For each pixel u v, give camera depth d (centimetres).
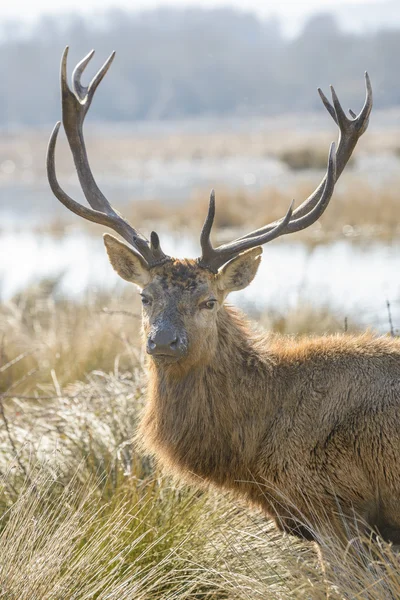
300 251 4588
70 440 1714
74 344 2417
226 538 1408
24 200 8225
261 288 3494
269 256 4441
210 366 1438
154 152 14725
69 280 3831
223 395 1432
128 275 1497
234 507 1530
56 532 1310
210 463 1446
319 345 1470
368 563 1323
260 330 1580
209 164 12156
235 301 3147
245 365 1452
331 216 5403
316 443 1377
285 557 1411
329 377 1409
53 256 4753
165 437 1459
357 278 3709
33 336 2592
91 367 2308
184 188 8806
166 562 1414
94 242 5312
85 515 1443
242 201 6259
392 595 1248
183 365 1420
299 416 1400
